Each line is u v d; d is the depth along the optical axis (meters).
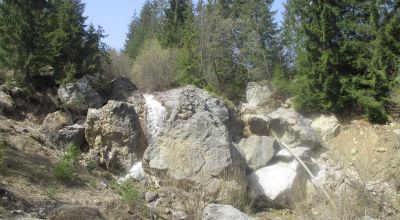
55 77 22.59
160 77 32.41
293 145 18.61
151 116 21.72
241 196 14.48
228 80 32.16
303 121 19.30
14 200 10.16
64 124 19.67
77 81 21.89
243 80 32.22
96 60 25.08
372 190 15.11
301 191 15.53
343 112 21.20
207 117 15.93
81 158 16.28
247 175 15.95
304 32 21.70
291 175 15.56
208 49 31.83
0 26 21.91
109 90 23.72
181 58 31.72
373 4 20.36
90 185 13.50
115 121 17.64
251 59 32.38
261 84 24.81
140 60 35.12
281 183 15.32
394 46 20.41
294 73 27.94
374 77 20.17
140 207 12.01
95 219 9.76
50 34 22.77
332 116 20.75
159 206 12.97
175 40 41.53
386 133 19.06
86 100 21.45
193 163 14.86
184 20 44.19
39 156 14.72
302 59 21.97
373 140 18.75
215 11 34.78
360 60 20.83
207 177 14.55
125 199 12.03
